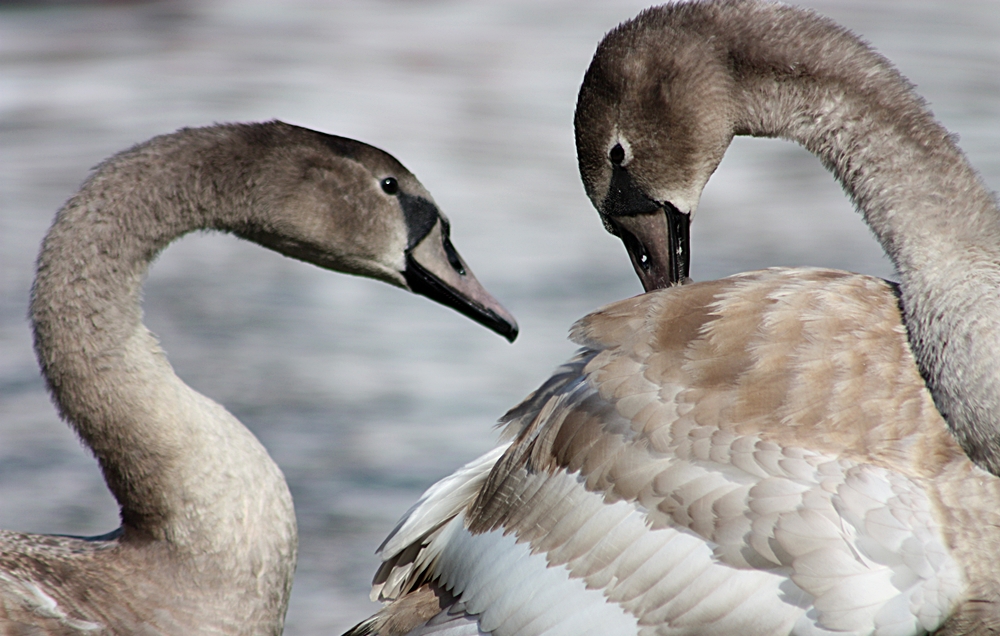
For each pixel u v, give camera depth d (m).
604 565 7.23
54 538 8.19
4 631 7.31
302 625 10.85
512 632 7.43
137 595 7.79
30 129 30.72
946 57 37.12
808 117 8.66
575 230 22.80
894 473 7.09
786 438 7.17
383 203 8.87
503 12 47.50
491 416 14.68
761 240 22.00
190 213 8.39
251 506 8.00
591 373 7.69
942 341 7.34
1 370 16.34
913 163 8.12
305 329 17.72
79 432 8.05
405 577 8.26
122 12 48.09
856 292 7.86
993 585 7.02
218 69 37.62
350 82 35.94
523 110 32.84
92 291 8.02
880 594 6.80
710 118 9.09
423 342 17.23
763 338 7.49
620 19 45.66
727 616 6.94
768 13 8.98
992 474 7.13
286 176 8.57
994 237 7.70
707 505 7.03
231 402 15.13
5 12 48.38
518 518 7.66
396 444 13.93
